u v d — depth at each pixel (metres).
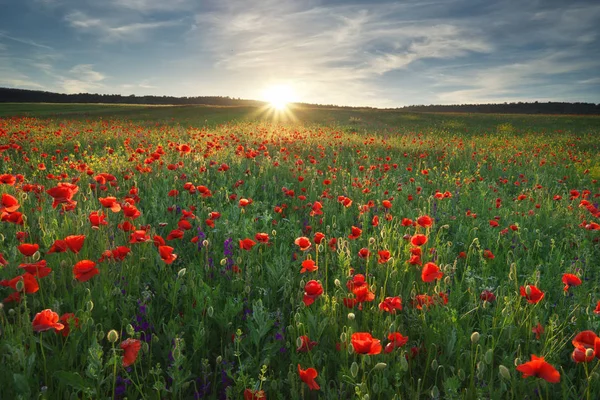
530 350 2.83
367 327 2.87
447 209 6.97
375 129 33.41
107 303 2.92
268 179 8.83
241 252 4.04
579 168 12.85
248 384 2.32
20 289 2.34
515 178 11.80
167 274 3.66
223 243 4.46
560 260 4.56
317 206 5.29
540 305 3.43
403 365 2.33
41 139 15.33
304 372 2.09
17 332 2.35
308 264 3.09
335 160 11.76
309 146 15.59
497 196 8.70
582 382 2.45
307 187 8.51
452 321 2.87
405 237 4.27
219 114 55.12
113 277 3.31
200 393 2.48
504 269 4.68
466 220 6.54
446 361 2.69
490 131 37.41
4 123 26.58
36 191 5.75
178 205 6.13
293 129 27.34
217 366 2.55
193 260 4.26
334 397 2.30
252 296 3.61
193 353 2.66
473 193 8.70
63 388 2.25
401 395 2.34
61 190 3.57
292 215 5.85
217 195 6.90
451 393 2.22
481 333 3.09
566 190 9.86
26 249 2.74
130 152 11.29
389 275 3.74
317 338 2.72
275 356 2.73
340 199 5.68
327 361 2.63
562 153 16.66
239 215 5.67
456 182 9.38
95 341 2.09
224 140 15.59
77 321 2.52
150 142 15.97
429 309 3.14
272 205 7.00
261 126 30.59
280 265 3.81
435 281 3.64
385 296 3.60
